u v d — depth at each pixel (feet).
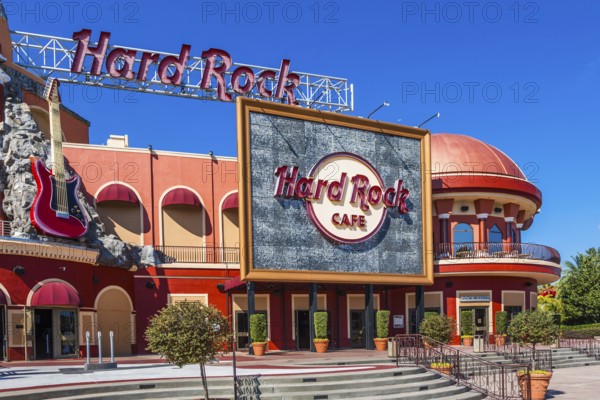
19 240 91.66
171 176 125.08
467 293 126.41
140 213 121.19
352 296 129.39
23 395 55.11
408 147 124.67
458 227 136.36
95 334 103.60
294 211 109.70
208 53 133.80
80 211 104.12
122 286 111.65
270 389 64.13
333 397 64.39
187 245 124.57
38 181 98.94
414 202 123.95
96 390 59.67
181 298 115.75
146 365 84.12
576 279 185.47
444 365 79.30
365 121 119.65
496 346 113.29
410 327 129.59
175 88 133.49
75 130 133.28
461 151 138.82
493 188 133.49
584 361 112.88
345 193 115.65
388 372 72.38
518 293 131.64
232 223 129.90
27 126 108.27
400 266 120.06
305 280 108.58
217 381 64.49
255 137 107.55
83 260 100.78
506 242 134.00
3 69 112.16
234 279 112.78
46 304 92.53
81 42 124.16
